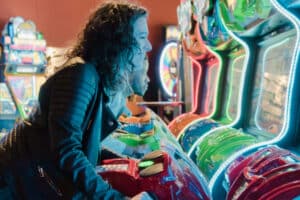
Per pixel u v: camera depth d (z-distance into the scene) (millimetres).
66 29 5836
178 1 6234
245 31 2119
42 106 1205
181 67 3736
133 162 1428
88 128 1219
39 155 1198
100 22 1212
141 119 2516
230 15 2074
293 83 1669
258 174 1306
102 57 1199
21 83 4844
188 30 3205
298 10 1511
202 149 2109
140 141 2199
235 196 1319
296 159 1321
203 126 2580
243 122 2449
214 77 3117
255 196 1200
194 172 1469
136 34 1237
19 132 1274
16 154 1230
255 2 1709
